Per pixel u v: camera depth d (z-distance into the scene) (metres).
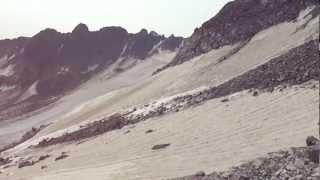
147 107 101.19
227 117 71.00
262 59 95.38
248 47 110.19
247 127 63.50
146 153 69.69
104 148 81.31
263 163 43.12
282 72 78.81
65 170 74.75
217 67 107.75
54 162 83.69
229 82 89.38
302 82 71.88
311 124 54.44
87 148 86.56
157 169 59.47
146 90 124.06
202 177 46.75
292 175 38.59
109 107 127.62
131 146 76.25
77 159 80.06
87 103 148.38
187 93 98.75
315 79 70.50
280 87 73.62
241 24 132.75
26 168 85.62
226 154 55.97
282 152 44.31
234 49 119.00
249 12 136.25
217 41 134.50
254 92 75.88
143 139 77.56
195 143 65.69
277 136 55.19
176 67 135.62
